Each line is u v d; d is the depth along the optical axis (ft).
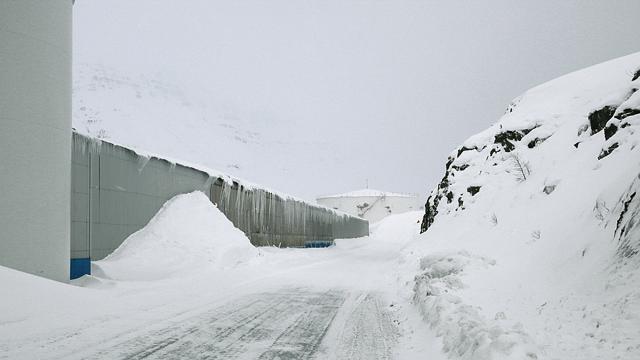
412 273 38.55
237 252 52.29
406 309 25.21
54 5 30.71
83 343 16.63
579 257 20.85
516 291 21.18
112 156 45.85
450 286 24.29
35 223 28.76
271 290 33.45
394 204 303.68
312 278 42.68
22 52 28.55
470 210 45.34
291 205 108.58
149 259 45.39
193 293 30.86
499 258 29.07
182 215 53.57
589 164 31.04
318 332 19.31
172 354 15.53
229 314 23.25
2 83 27.48
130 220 48.52
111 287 31.81
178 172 58.54
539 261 24.63
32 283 24.45
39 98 29.37
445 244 42.16
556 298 17.88
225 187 71.72
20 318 20.04
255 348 16.55
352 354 15.84
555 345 13.29
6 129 27.50
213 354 15.66
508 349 12.34
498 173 46.70
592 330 13.50
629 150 26.09
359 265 61.77
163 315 22.53
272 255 61.62
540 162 40.45
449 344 15.20
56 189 30.19
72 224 39.60
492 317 17.35
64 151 31.07
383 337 18.45
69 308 22.76
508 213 36.42
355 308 25.84
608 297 14.99
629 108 29.22
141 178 50.80
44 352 15.34
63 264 30.66
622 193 21.12
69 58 32.07
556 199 30.91
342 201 308.60
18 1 28.50
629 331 12.30
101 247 43.75
